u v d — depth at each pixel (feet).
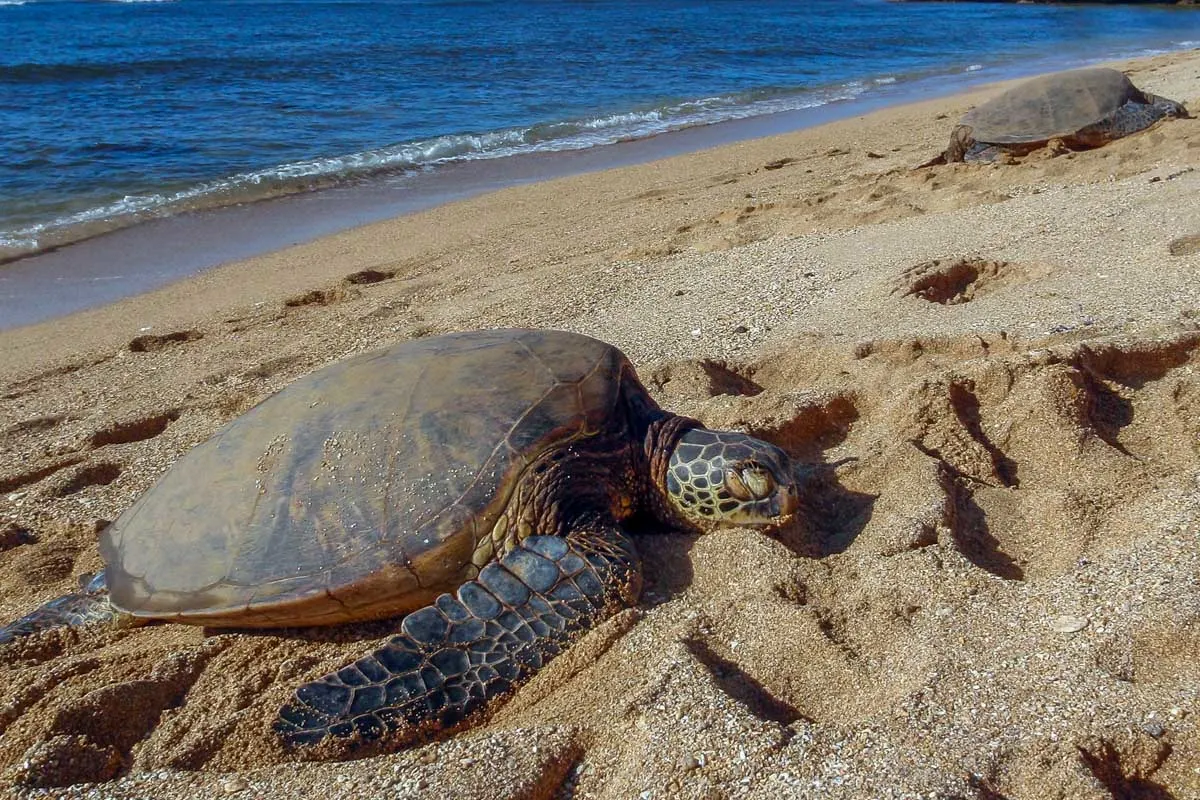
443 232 12.18
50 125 19.08
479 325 7.51
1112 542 3.93
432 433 4.11
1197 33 45.06
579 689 3.51
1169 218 7.13
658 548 4.36
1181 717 2.94
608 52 35.04
